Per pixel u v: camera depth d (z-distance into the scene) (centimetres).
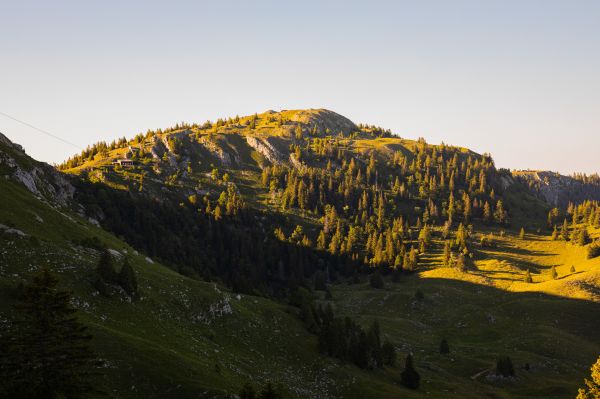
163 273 11812
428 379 11950
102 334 6919
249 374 8606
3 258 7950
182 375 6744
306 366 10362
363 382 10269
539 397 11762
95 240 10944
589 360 14350
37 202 11850
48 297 4944
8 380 4650
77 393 5009
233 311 11094
